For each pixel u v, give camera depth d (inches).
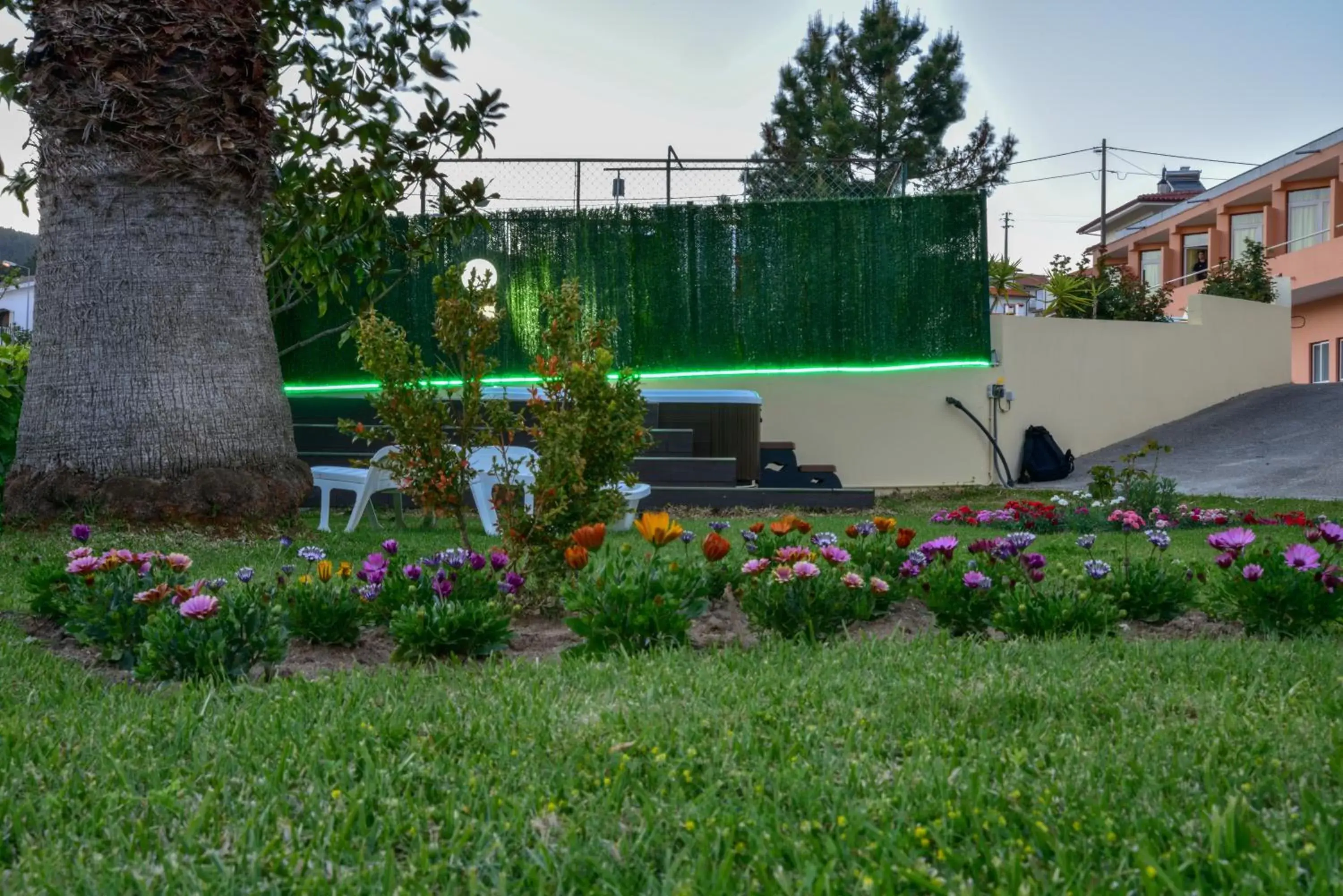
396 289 673.0
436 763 115.6
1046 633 187.2
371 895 88.4
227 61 326.0
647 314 686.5
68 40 313.7
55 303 319.6
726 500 549.0
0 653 170.9
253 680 161.9
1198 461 732.7
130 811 106.2
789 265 693.3
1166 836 94.7
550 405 230.5
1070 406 778.2
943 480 712.4
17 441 331.6
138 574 188.7
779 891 86.9
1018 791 104.1
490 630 177.8
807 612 190.1
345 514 509.0
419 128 444.5
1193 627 205.6
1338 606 193.8
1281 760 113.0
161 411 318.0
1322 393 842.2
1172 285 1449.3
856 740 122.0
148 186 318.7
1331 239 1129.4
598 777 111.7
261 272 344.8
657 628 177.3
